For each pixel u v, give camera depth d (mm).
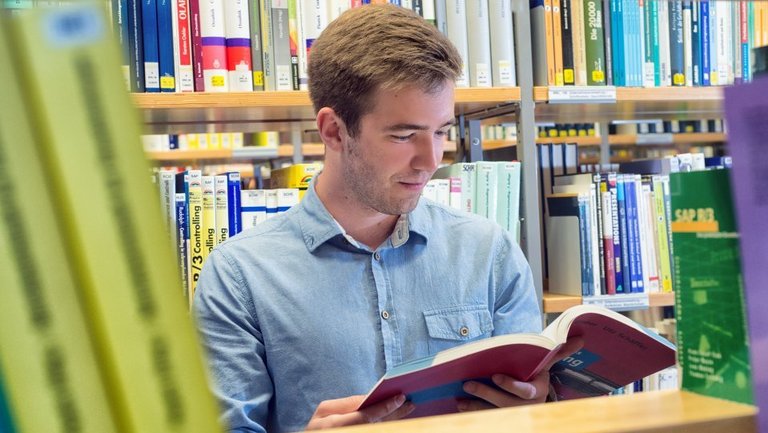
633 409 599
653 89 2152
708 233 622
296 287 1457
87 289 343
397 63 1279
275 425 1465
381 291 1482
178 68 1851
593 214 2092
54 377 343
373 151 1345
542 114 2453
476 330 1520
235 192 1899
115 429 354
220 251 1510
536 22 2104
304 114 2033
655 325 2334
